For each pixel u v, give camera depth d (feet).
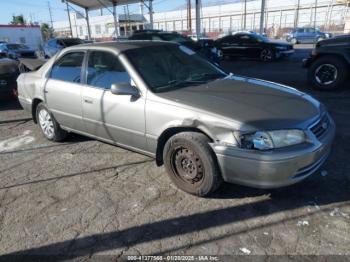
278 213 10.10
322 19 153.28
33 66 23.35
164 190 11.78
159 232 9.51
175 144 11.05
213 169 10.31
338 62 25.59
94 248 9.00
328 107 21.52
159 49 13.85
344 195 10.89
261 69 41.93
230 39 53.93
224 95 11.40
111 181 12.66
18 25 112.57
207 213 10.28
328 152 11.14
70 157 15.17
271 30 151.94
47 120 17.02
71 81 14.69
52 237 9.53
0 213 10.85
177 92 11.70
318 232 9.14
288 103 11.03
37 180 13.07
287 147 9.57
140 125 11.97
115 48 13.14
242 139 9.62
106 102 12.89
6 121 22.07
